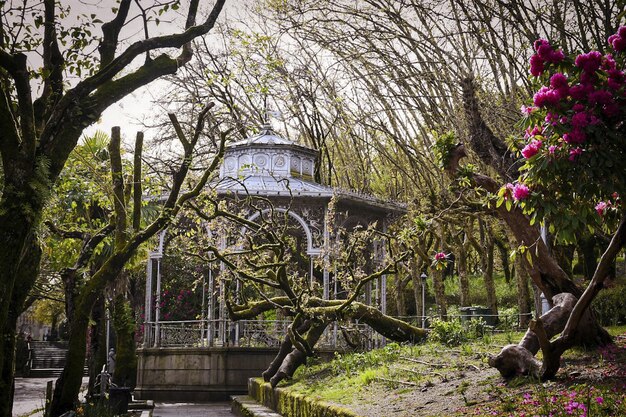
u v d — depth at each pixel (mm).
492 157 13672
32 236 9781
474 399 9141
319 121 28984
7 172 8812
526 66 15953
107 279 12844
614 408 6863
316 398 12211
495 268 36438
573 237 7031
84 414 12383
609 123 6742
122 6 11102
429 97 19062
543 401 7555
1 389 9328
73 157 14977
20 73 8664
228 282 19125
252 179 22000
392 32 18484
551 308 10836
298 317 16547
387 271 16344
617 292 15164
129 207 17094
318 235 21375
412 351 15250
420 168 23484
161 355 21672
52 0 10312
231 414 17547
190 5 11469
